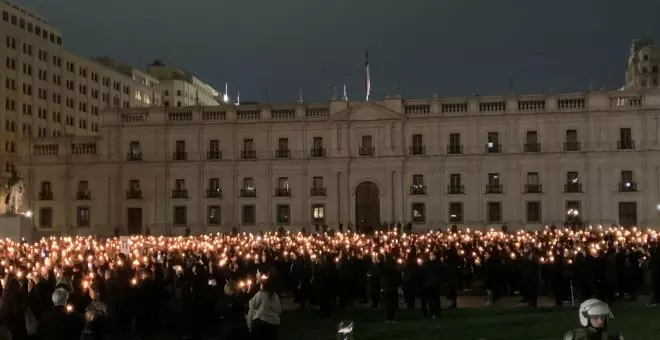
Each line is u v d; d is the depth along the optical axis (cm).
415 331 2192
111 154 7825
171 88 15675
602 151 7112
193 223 7725
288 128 7644
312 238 4619
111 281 2053
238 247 3747
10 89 10038
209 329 1975
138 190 7819
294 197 7631
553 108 7231
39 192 7938
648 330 2050
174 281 2233
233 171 7725
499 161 7338
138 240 4638
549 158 7244
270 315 1586
